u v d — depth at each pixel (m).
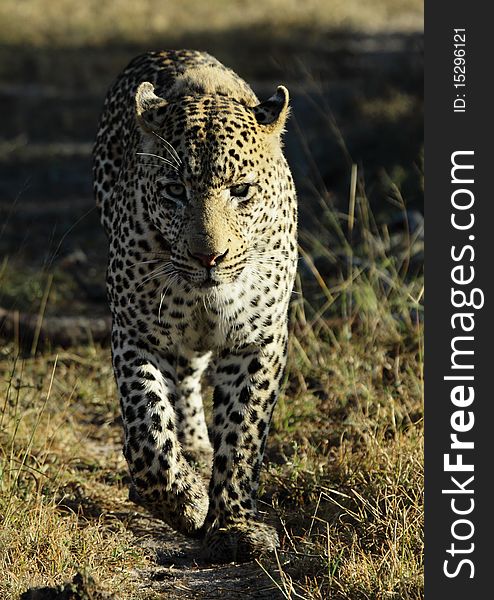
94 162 23.81
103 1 94.44
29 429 23.17
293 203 20.02
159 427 19.00
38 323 28.03
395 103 49.31
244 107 19.12
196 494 19.22
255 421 19.34
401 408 23.27
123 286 19.45
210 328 19.41
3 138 56.22
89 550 18.11
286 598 16.52
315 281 31.02
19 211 43.34
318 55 71.44
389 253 31.80
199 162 18.16
